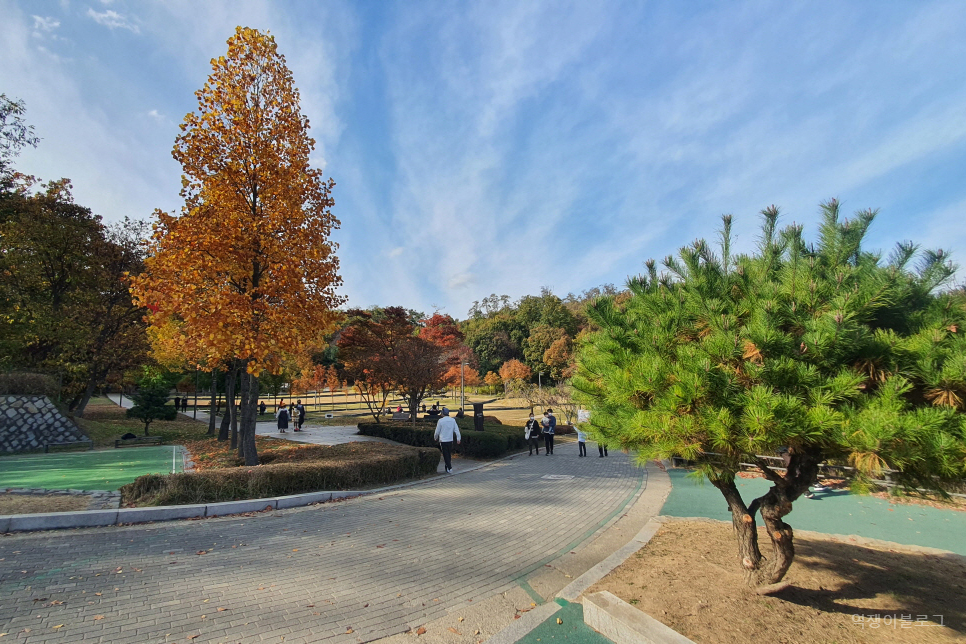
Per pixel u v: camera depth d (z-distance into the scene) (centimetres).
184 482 733
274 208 1004
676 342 376
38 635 340
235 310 919
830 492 869
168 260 912
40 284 1872
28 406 1509
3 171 1698
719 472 346
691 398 321
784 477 395
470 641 362
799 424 293
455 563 530
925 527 664
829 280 326
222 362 1350
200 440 1725
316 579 470
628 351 394
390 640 361
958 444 261
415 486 979
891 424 260
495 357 6675
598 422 441
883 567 485
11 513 617
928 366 282
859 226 337
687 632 347
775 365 303
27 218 1759
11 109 1600
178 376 2533
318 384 4250
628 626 341
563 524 700
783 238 380
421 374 1806
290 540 591
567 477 1100
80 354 1916
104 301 2059
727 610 379
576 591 448
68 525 594
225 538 587
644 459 365
